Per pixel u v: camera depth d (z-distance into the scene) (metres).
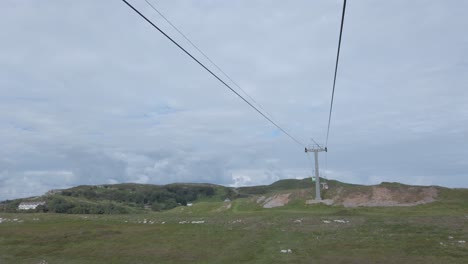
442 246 35.12
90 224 55.56
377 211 69.69
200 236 43.88
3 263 32.00
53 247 38.56
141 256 33.94
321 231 45.56
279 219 57.16
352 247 35.72
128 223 57.41
